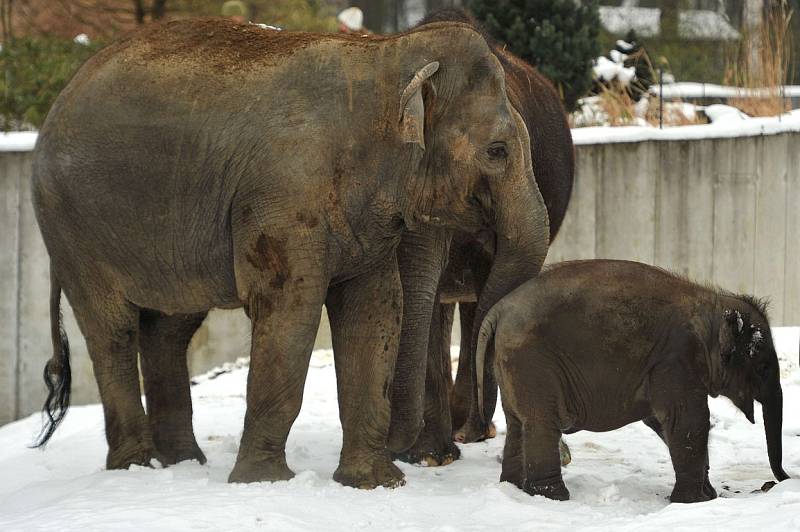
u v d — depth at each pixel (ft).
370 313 39.22
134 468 40.50
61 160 40.14
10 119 77.00
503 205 37.50
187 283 39.73
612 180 79.92
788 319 84.84
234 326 71.51
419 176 37.37
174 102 38.55
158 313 43.70
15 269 66.44
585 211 79.41
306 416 53.98
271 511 33.47
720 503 31.96
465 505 35.29
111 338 41.39
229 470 40.68
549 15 92.84
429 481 39.81
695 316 35.58
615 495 36.19
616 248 80.18
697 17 150.61
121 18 97.55
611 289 35.83
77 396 68.03
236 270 37.76
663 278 36.27
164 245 39.27
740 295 37.04
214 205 38.01
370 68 37.27
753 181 82.94
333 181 36.78
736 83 99.19
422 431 43.06
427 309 41.04
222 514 32.99
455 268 44.75
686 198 81.56
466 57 37.14
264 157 36.96
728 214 82.53
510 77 47.21
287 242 36.68
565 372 35.86
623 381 35.65
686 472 35.14
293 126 36.83
